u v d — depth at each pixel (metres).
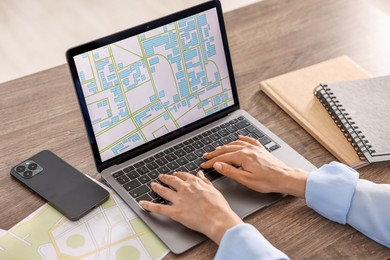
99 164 1.13
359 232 1.04
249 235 0.94
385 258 0.99
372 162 1.16
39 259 0.97
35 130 1.26
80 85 1.08
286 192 1.08
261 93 1.37
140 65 1.15
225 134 1.24
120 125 1.14
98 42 1.09
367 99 1.27
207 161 1.15
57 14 3.17
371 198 1.03
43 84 1.39
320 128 1.25
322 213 1.05
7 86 1.38
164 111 1.20
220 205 1.01
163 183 1.11
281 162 1.13
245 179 1.10
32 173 1.13
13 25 3.08
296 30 1.58
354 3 1.69
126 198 1.08
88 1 3.28
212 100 1.26
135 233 1.02
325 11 1.66
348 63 1.43
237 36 1.57
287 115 1.31
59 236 1.01
